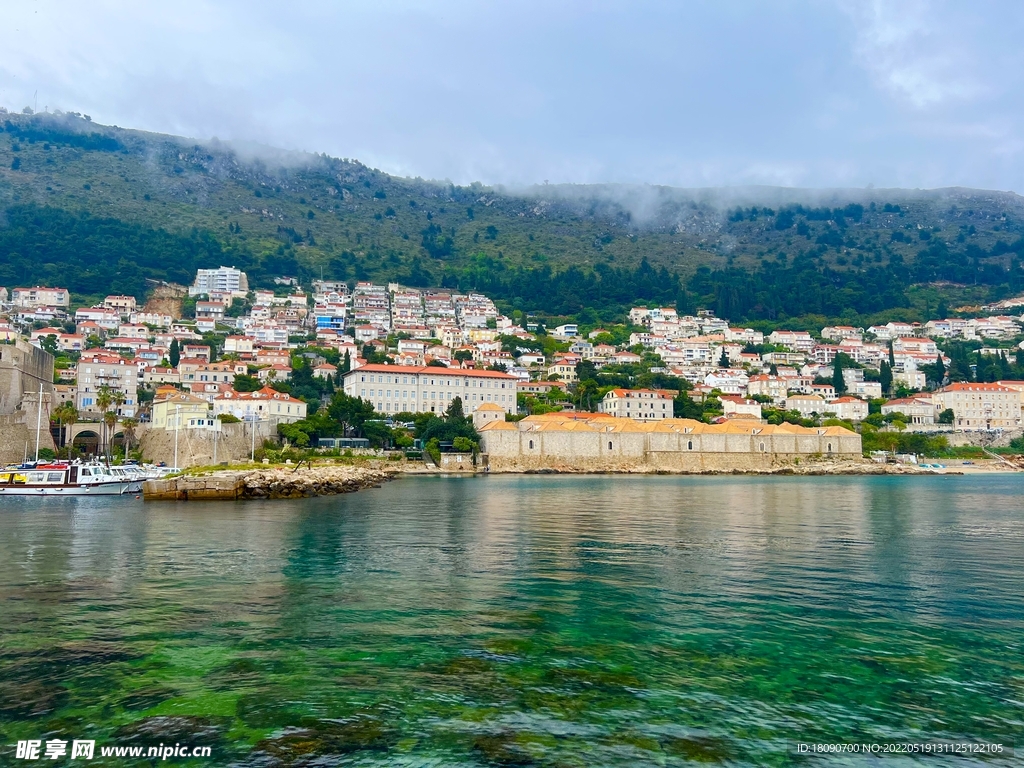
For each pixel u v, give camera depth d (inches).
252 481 3599.9
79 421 5905.5
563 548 1829.5
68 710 756.6
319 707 766.5
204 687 816.9
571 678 855.1
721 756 674.8
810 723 745.0
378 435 7170.3
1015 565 1615.4
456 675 859.4
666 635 1024.2
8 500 3513.8
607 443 7455.7
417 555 1707.7
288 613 1129.4
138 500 3486.7
